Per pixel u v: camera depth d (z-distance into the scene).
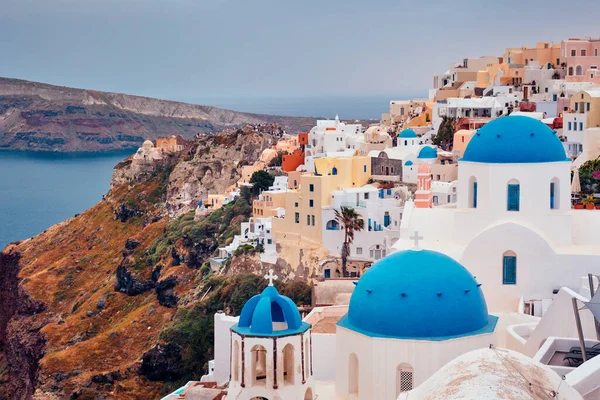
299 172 146.38
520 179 60.16
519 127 61.59
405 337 41.56
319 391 44.84
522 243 58.34
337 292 81.12
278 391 40.47
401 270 43.25
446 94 178.88
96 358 141.75
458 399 27.45
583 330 42.44
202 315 123.25
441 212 64.94
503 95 157.00
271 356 40.47
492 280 58.78
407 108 199.50
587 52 164.62
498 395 27.22
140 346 143.50
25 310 197.38
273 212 137.00
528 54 172.75
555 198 60.88
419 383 41.09
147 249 178.62
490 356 29.69
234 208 159.62
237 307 119.44
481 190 61.25
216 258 141.50
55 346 167.25
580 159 116.75
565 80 157.88
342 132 165.88
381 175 127.88
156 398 120.56
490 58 187.38
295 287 114.75
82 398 128.88
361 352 42.38
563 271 58.03
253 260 125.81
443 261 43.72
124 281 174.75
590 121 125.25
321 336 54.00
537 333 45.34
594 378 32.00
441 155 130.50
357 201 117.62
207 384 69.56
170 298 152.50
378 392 41.69
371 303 42.88
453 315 41.91
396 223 118.88
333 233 116.94
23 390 176.00
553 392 28.28
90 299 180.50
